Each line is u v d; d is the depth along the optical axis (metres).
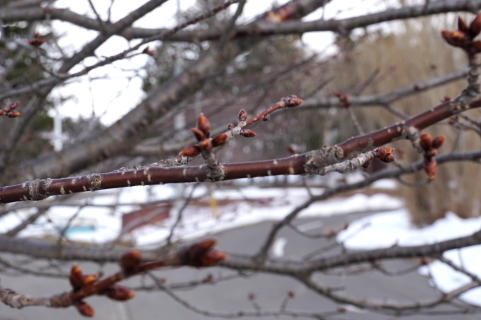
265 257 3.02
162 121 3.54
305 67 4.33
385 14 2.65
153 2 1.67
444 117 0.94
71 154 3.02
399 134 0.93
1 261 2.87
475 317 6.22
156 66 3.36
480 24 0.84
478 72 0.88
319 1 2.89
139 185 0.87
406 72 11.91
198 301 7.68
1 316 6.04
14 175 2.94
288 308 7.22
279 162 0.86
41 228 3.74
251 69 4.64
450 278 8.42
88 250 2.97
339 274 3.13
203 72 3.04
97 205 2.71
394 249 2.40
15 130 2.83
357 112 12.75
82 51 1.81
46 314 6.57
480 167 12.62
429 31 11.94
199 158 1.27
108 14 1.75
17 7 2.95
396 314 2.79
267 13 2.92
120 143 3.03
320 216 16.94
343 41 3.98
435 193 13.09
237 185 3.76
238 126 0.84
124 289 1.03
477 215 13.04
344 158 0.89
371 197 21.67
